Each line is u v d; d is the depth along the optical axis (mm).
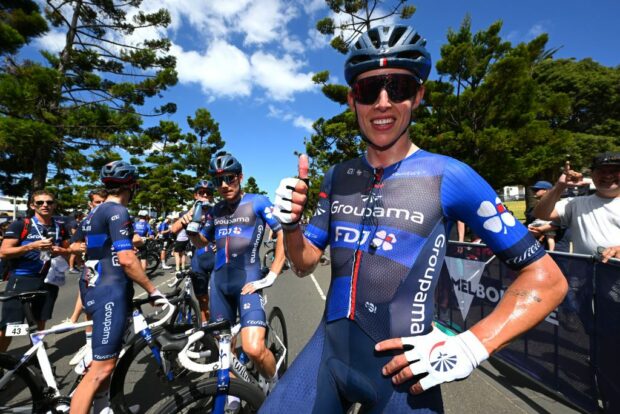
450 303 3516
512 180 13219
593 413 1916
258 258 2479
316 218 1187
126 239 1889
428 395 876
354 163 1141
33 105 9602
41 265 2982
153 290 1987
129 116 11945
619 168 2092
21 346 3328
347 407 1025
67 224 3904
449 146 10883
